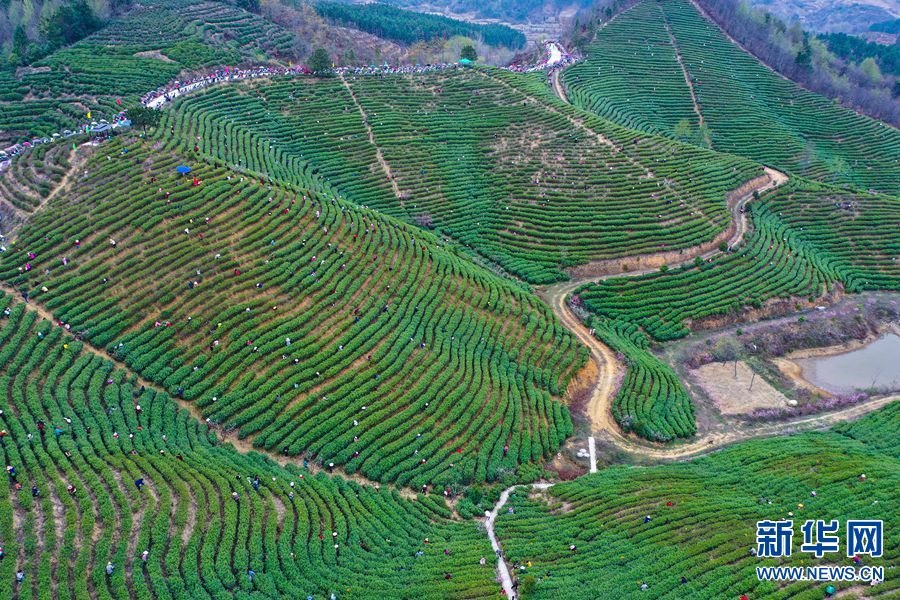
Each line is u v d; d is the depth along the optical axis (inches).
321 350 2600.9
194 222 2903.5
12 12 5502.0
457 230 3841.0
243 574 1720.0
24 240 2760.8
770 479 2251.5
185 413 2268.7
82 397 2174.0
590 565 1863.9
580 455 2513.5
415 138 4503.0
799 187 4495.6
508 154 4402.1
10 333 2352.4
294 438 2281.0
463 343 2827.3
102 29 5236.2
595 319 3297.2
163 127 3646.7
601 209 3944.4
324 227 3147.1
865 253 4045.3
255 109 4512.8
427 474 2276.1
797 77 6525.6
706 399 2955.2
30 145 3575.3
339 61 6003.9
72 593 1583.4
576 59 6230.3
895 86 6835.6
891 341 3494.1
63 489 1811.0
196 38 5265.8
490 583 1798.7
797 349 3366.1
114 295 2578.7
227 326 2556.6
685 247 3737.7
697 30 6855.3
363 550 1907.0
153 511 1818.4
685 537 1943.9
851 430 2721.5
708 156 4534.9
